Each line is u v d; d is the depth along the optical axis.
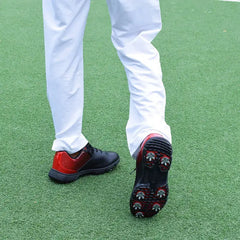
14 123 3.12
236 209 2.36
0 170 2.61
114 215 2.28
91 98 3.51
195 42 4.67
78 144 2.47
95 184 2.52
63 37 2.22
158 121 2.17
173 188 2.50
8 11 5.34
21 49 4.38
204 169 2.69
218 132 3.10
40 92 3.58
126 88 3.69
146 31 2.23
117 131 3.07
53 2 2.17
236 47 4.58
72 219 2.24
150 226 2.21
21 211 2.28
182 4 5.71
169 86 3.76
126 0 2.11
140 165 2.09
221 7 5.66
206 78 3.92
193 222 2.25
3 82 3.73
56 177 2.48
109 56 4.26
